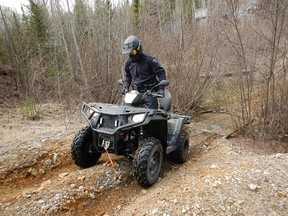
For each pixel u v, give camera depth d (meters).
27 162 3.79
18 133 5.11
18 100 8.73
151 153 3.08
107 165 3.62
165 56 6.68
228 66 6.08
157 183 3.35
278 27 4.59
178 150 3.88
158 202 2.76
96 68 7.07
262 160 3.79
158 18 8.09
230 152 4.40
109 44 6.90
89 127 3.57
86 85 6.79
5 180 3.44
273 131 4.96
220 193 2.82
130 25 7.18
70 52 7.99
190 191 2.89
